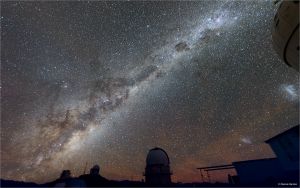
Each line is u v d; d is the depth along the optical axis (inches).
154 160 1016.9
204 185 831.7
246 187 690.2
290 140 599.2
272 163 717.9
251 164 768.3
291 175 633.0
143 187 864.9
